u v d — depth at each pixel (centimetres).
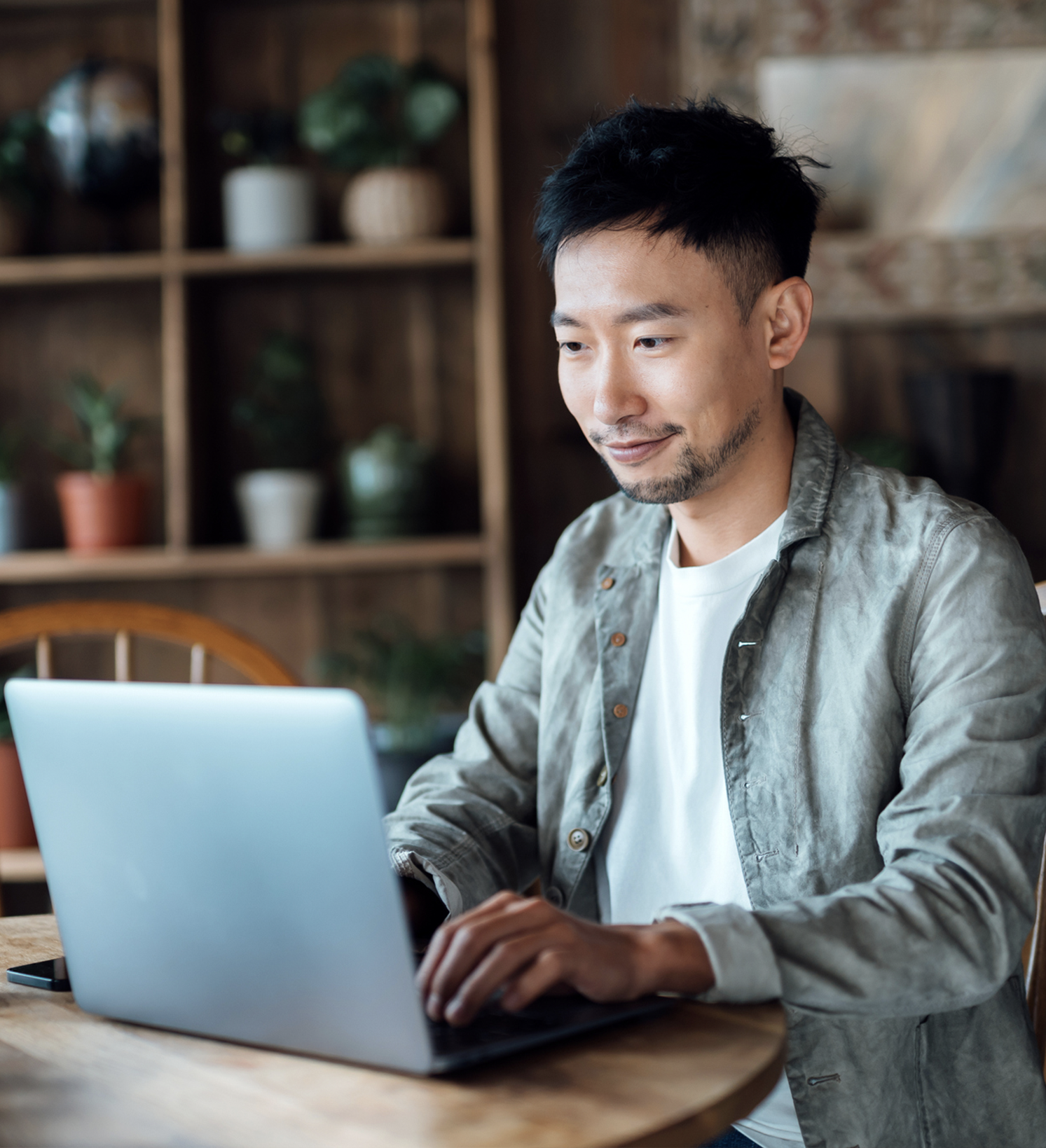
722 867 105
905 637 99
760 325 103
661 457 101
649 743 112
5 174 251
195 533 250
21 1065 72
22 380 268
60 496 260
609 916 114
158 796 70
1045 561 254
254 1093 66
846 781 98
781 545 105
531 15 257
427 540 245
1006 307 242
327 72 261
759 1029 73
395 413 265
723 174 97
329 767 64
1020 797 87
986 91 244
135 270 243
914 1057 99
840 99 244
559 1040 72
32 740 75
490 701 125
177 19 242
